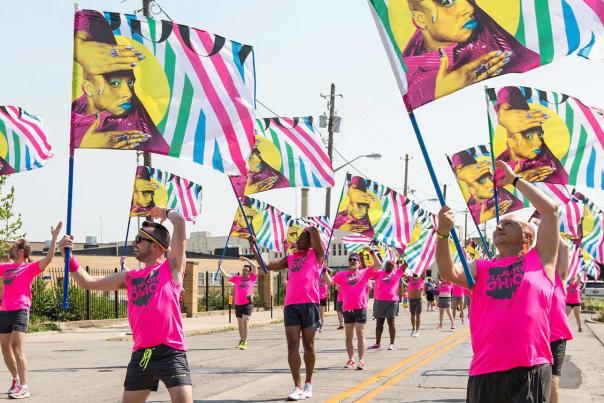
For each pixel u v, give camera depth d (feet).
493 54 18.49
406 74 18.44
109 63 22.58
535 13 18.52
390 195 55.47
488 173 38.37
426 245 55.57
